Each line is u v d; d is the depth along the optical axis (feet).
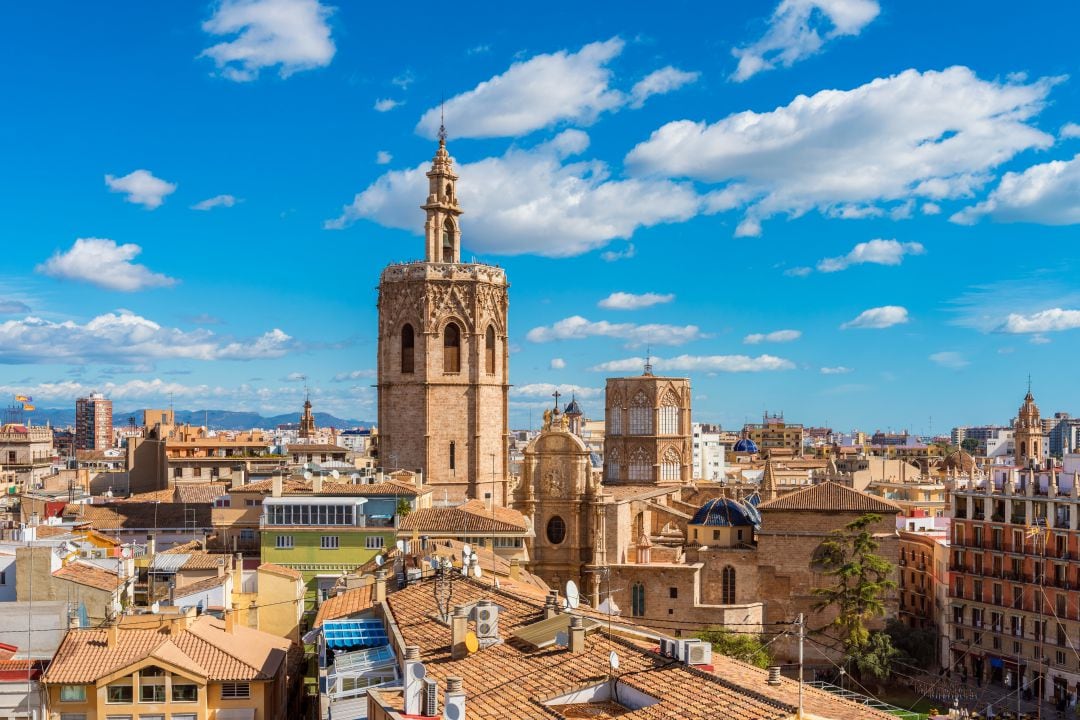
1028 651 449.48
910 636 441.27
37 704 240.94
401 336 529.04
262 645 275.59
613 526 496.64
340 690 184.85
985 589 472.03
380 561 328.08
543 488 504.84
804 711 132.77
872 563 435.53
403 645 187.32
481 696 157.58
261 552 398.83
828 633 452.35
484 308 533.96
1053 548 448.24
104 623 269.23
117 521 483.92
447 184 545.03
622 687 152.15
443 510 427.74
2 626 266.98
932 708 398.83
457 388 528.63
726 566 477.77
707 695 140.87
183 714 244.63
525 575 369.30
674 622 462.19
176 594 320.91
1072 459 497.87
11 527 388.16
